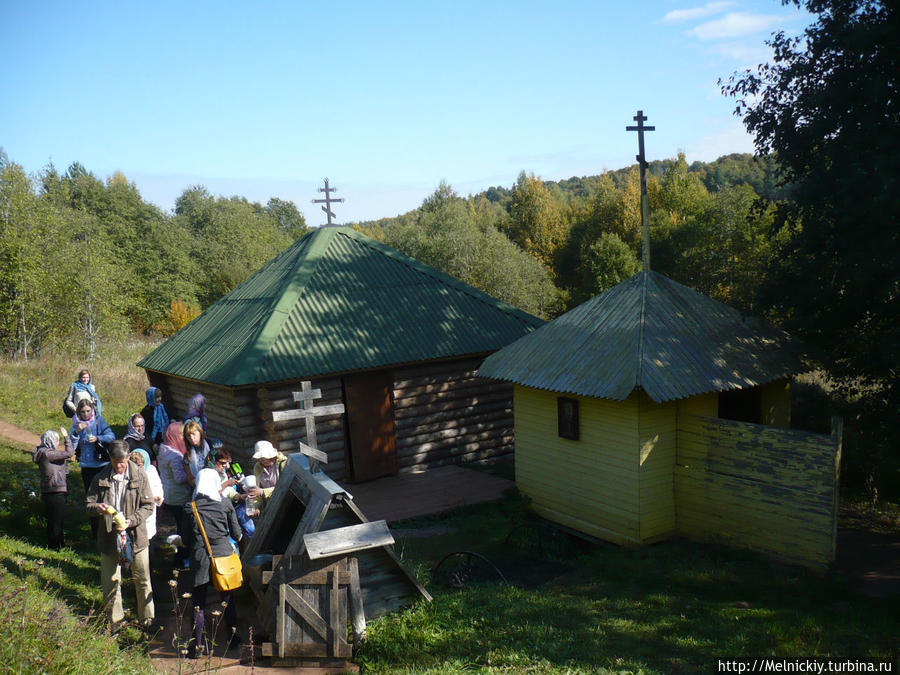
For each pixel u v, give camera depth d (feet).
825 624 23.43
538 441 41.29
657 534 35.27
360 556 23.50
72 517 36.22
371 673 20.20
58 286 98.58
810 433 30.01
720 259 126.82
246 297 54.90
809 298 37.86
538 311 156.87
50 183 186.19
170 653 21.52
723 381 34.55
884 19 35.40
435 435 51.70
